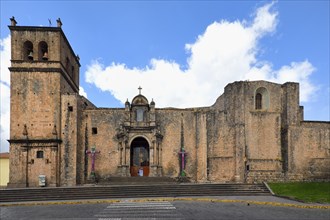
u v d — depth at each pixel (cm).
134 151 4497
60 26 4162
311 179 3984
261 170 3969
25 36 4094
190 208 2300
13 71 4038
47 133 3997
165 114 4447
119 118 4419
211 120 4322
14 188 3506
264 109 4172
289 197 2753
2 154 4688
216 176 4159
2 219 2014
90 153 4291
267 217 1953
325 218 1928
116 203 2616
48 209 2384
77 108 4159
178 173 4316
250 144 4025
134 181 3969
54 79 4084
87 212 2200
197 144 4331
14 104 4006
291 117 4069
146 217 1975
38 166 3922
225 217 1953
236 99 4116
